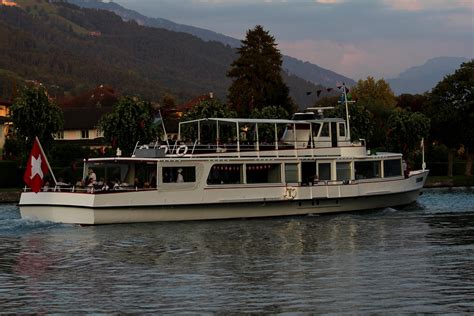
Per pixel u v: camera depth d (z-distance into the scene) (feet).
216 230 172.24
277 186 193.98
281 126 226.38
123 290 111.96
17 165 328.08
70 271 127.24
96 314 99.04
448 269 124.06
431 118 388.37
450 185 361.92
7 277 122.52
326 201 201.26
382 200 211.41
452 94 386.11
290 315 96.89
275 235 164.76
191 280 118.42
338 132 209.56
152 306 102.32
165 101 640.99
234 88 469.98
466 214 207.10
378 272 122.11
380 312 97.81
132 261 135.64
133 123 337.72
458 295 106.01
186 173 183.83
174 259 137.08
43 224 177.99
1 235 165.48
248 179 191.72
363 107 404.77
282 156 198.59
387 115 458.91
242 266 129.39
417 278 116.98
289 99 476.95
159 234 166.20
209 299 105.40
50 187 184.96
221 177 188.14
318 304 101.96
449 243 151.94
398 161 216.13
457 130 382.83
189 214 185.06
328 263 130.82
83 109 536.01
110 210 175.83
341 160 204.23
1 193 283.79
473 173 417.08
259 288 111.75
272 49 472.44
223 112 357.20
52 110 316.81
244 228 175.42
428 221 189.57
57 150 359.05
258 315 97.04
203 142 212.43
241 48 474.49
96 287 114.42
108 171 195.62
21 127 313.53
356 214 205.05
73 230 171.94
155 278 120.37
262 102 465.88
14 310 101.40
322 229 174.19
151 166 183.21
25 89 318.24
